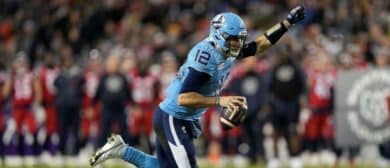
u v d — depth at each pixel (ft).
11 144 162.71
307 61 157.69
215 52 71.51
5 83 161.27
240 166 142.20
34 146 161.99
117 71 151.94
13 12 210.18
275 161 139.95
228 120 70.74
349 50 160.15
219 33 71.41
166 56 158.71
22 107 160.15
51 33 189.98
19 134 160.86
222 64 72.02
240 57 79.00
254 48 79.05
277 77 142.20
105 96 151.53
